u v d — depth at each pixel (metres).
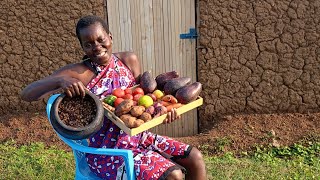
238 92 3.11
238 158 2.77
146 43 3.09
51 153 2.82
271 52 3.04
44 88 1.50
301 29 2.99
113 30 3.09
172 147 1.65
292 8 2.97
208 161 2.65
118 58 1.69
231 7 2.99
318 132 2.92
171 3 3.02
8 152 2.83
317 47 3.01
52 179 2.45
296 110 3.12
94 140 1.61
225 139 2.91
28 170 2.56
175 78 1.67
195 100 1.62
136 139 1.62
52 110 1.47
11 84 3.26
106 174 1.59
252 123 3.05
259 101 3.12
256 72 3.07
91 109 1.50
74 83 1.47
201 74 3.09
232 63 3.06
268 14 2.98
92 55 1.56
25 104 3.29
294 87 3.08
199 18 3.02
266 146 2.84
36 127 3.14
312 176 2.41
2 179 2.46
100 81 1.61
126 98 1.56
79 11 3.09
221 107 3.14
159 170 1.47
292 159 2.70
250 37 3.02
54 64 3.20
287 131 2.96
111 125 1.60
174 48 3.09
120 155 1.50
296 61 3.04
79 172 1.68
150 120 1.48
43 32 3.15
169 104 1.57
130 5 3.05
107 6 3.06
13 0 3.12
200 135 3.05
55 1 3.10
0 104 3.29
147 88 1.64
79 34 1.54
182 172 1.57
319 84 3.06
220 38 3.04
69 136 1.42
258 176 2.44
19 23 3.15
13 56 3.21
